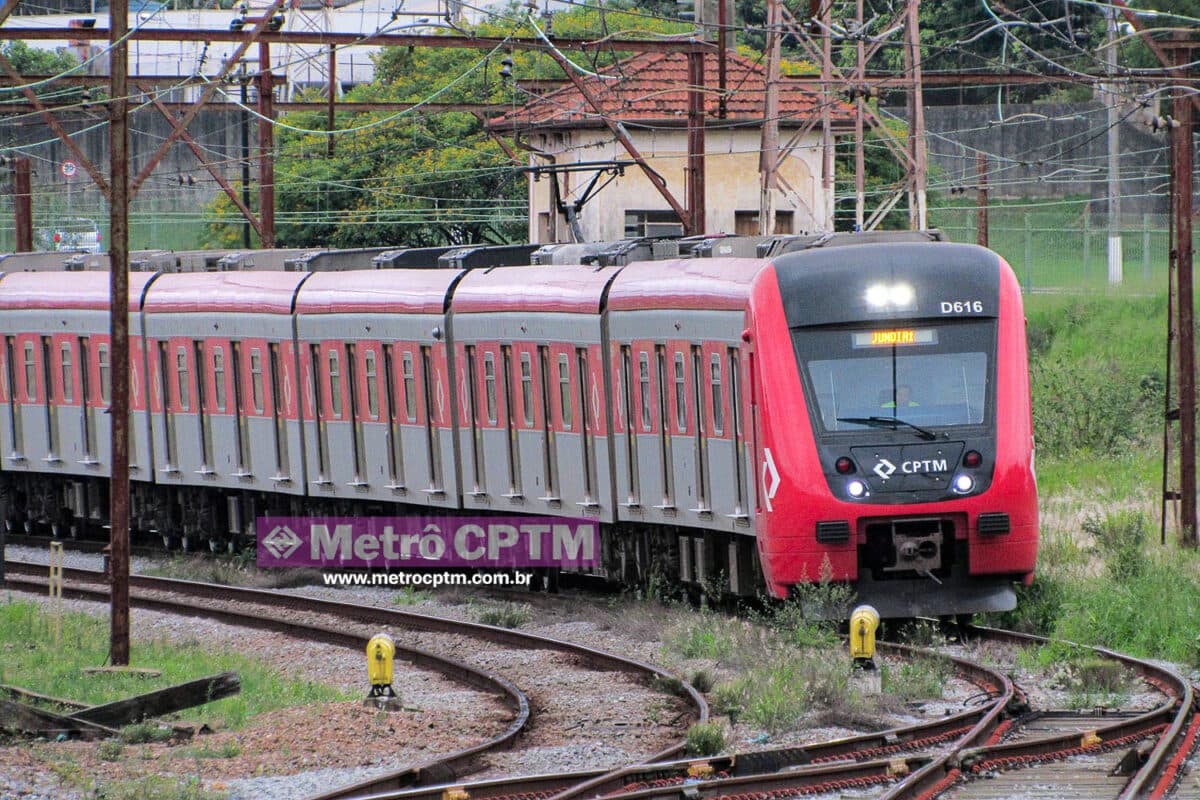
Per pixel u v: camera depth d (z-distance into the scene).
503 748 48.78
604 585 86.19
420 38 107.94
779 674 55.09
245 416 98.19
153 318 103.25
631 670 61.81
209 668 63.44
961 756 42.12
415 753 48.03
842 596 63.72
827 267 66.56
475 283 85.88
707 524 72.44
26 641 71.06
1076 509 103.19
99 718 52.16
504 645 69.88
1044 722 49.59
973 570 65.12
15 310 111.25
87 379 106.75
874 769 42.09
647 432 75.75
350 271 93.88
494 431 84.62
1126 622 65.56
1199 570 78.81
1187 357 88.06
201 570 96.31
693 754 46.31
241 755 47.84
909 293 66.19
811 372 65.56
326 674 65.12
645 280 75.56
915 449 64.88
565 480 80.88
